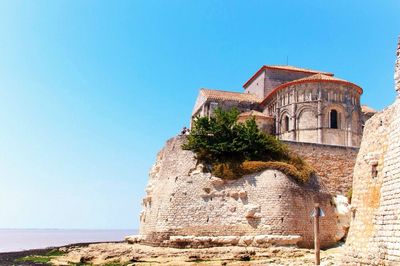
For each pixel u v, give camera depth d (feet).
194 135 167.02
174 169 166.81
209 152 162.91
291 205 146.30
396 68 81.97
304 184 154.71
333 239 153.89
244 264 116.88
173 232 152.66
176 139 173.88
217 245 142.72
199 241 143.95
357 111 225.76
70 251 184.65
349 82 222.07
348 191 178.60
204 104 241.35
